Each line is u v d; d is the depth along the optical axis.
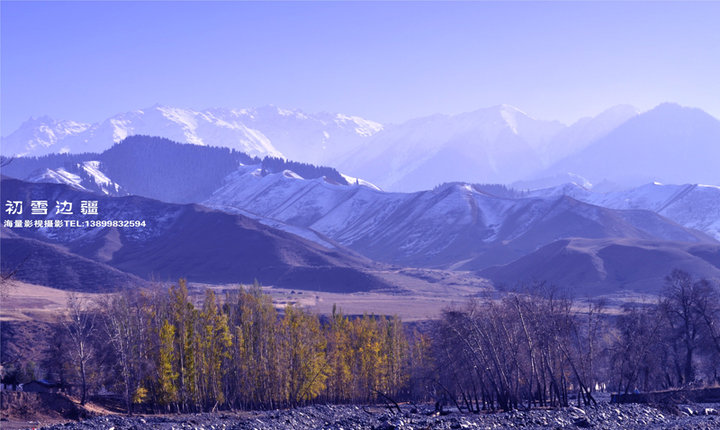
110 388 101.00
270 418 75.19
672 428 57.16
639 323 86.25
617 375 91.75
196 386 90.62
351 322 117.81
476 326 80.12
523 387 96.69
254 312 101.69
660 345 89.38
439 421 62.66
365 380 110.19
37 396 83.56
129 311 93.44
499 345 80.44
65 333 102.12
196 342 91.44
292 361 100.38
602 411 70.25
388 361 115.00
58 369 101.00
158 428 66.75
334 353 109.19
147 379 92.38
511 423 62.25
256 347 99.00
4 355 131.12
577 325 83.44
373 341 113.94
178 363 91.00
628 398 83.50
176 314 92.69
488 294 87.19
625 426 60.91
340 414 82.38
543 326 79.31
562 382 83.50
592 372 92.25
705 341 90.50
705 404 81.00
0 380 106.94
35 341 145.25
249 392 96.44
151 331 94.75
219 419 79.31
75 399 92.31
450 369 86.88
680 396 83.19
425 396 122.94
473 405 97.19
